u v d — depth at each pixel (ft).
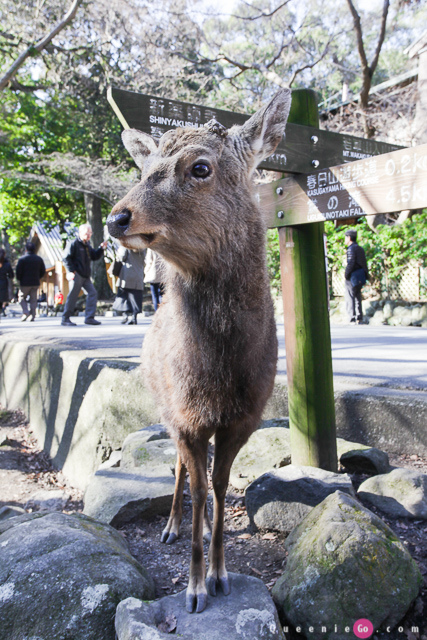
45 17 54.75
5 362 30.53
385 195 9.70
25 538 8.66
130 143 9.56
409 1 51.13
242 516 11.48
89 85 69.26
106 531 9.68
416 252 42.98
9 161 79.97
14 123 81.35
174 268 8.02
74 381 20.86
